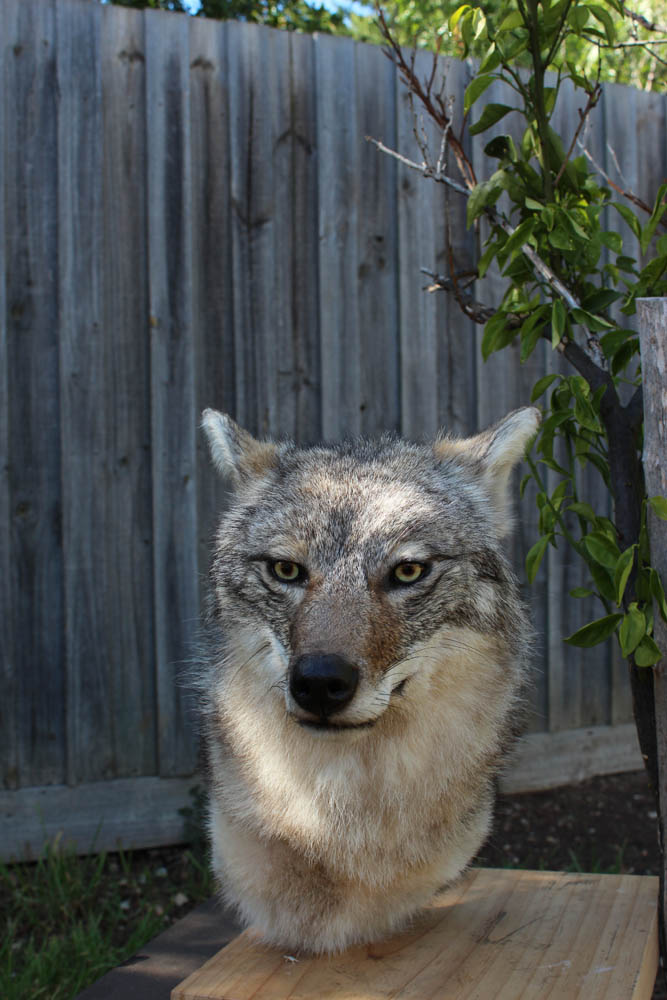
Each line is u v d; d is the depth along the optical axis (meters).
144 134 4.63
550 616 5.50
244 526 2.62
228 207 4.78
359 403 5.08
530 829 5.10
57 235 4.54
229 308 4.81
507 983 2.25
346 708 2.11
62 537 4.61
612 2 2.59
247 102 4.78
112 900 4.44
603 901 2.76
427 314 5.18
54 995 3.57
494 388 5.37
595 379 2.65
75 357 4.59
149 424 4.73
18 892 4.36
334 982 2.28
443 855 2.50
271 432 4.91
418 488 2.51
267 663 2.46
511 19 2.59
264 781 2.43
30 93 4.46
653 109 5.68
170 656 4.79
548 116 2.79
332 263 4.98
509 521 2.82
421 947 2.47
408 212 5.10
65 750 4.67
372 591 2.30
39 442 4.55
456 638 2.48
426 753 2.44
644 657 2.19
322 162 4.92
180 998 2.25
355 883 2.40
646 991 2.38
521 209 2.90
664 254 2.47
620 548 2.56
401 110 5.05
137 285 4.68
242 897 2.55
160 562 4.75
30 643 4.58
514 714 2.79
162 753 4.80
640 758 5.81
